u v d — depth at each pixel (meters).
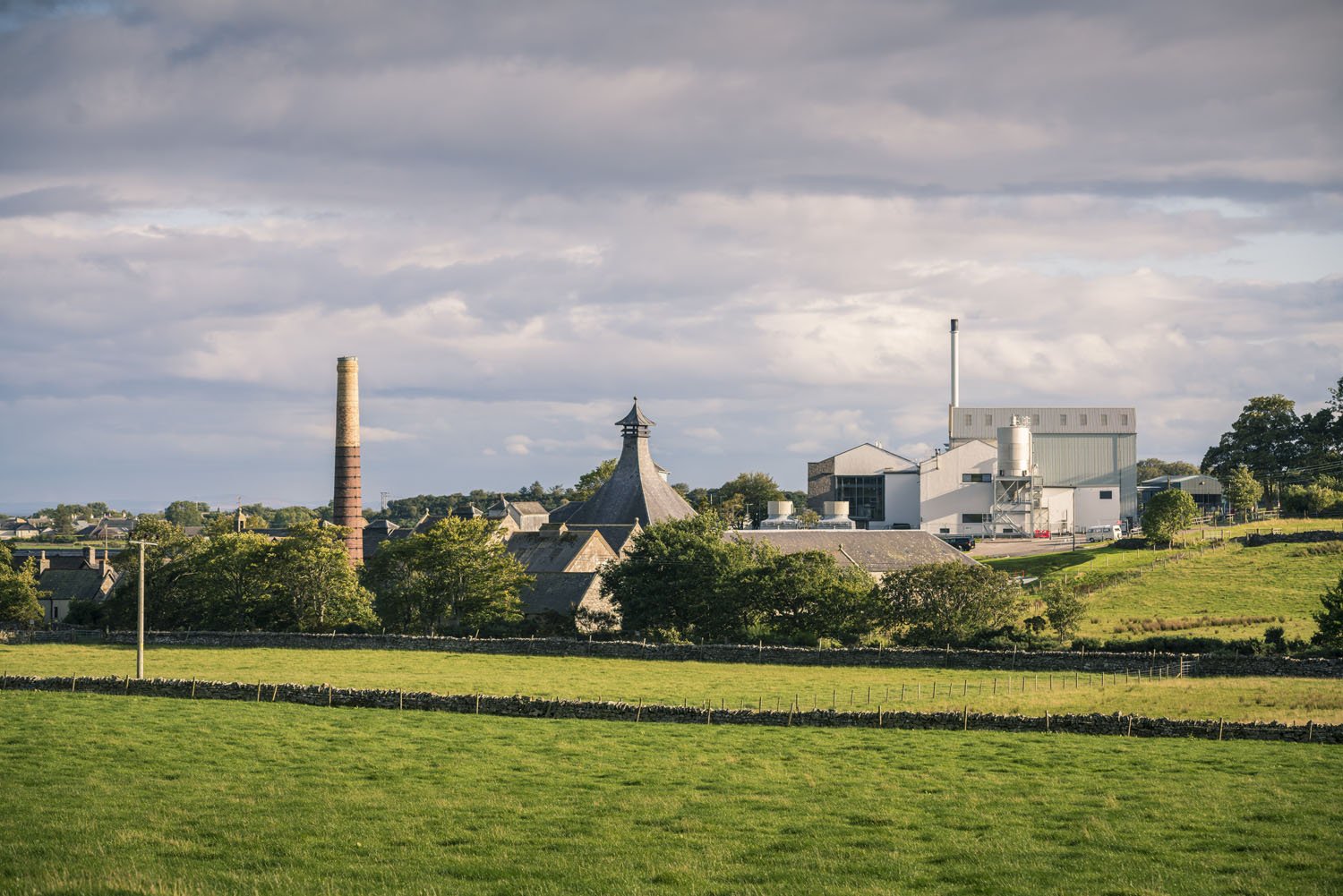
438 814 40.34
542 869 33.62
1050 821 39.28
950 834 37.66
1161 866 33.91
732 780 46.12
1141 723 56.66
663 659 93.31
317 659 97.38
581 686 78.00
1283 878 32.72
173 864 33.94
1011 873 33.34
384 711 64.62
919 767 48.75
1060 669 83.94
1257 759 49.97
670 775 47.00
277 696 68.56
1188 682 75.81
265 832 37.75
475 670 88.12
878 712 59.72
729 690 75.94
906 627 102.56
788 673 84.88
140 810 40.66
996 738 55.50
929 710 66.12
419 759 50.41
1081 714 58.56
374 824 38.75
